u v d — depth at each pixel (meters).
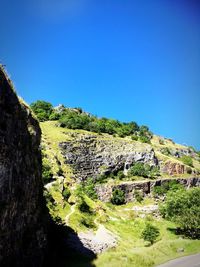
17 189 28.70
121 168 132.75
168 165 144.00
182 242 58.50
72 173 111.69
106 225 69.31
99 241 55.41
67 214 63.47
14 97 30.00
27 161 32.12
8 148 27.03
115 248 53.97
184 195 77.69
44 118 157.00
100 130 153.25
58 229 49.41
